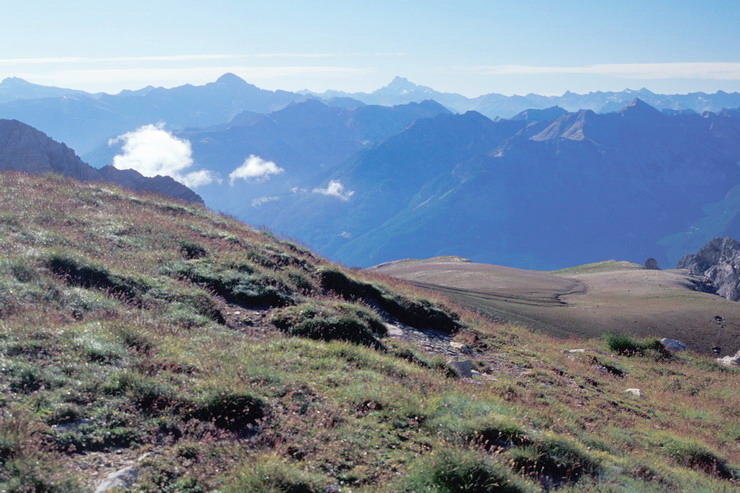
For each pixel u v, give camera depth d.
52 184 30.67
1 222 20.95
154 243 24.06
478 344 26.36
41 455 7.95
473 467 9.33
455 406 13.06
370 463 9.73
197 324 16.81
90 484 7.70
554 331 52.62
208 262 23.33
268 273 23.77
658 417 21.16
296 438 10.04
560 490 9.99
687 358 38.72
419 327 27.05
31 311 13.33
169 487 8.02
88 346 11.56
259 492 8.00
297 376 13.04
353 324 19.39
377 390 12.84
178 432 9.68
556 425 14.24
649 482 11.76
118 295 17.19
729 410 25.30
